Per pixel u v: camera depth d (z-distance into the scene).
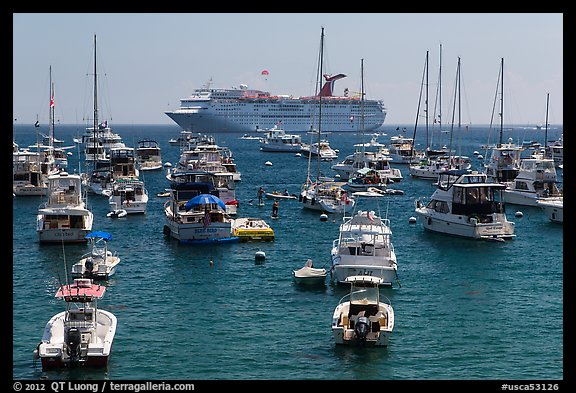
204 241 90.69
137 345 53.00
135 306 63.12
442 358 50.91
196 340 54.22
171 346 52.84
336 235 98.56
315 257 83.75
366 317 52.50
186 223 90.12
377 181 152.88
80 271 71.88
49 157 151.50
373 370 48.62
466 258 83.69
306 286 70.06
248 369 48.66
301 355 51.12
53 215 89.44
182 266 78.31
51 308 61.84
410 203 134.88
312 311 61.62
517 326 58.06
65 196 93.00
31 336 54.44
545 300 65.69
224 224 91.00
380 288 69.62
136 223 106.69
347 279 64.62
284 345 53.16
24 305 62.66
